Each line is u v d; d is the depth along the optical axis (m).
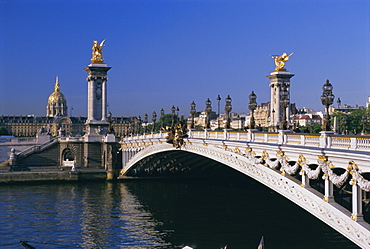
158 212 88.44
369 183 38.22
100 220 83.31
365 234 39.00
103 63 157.25
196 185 123.25
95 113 155.38
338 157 41.38
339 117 145.00
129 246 66.88
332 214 43.25
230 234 68.12
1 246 68.31
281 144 51.88
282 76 132.25
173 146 91.94
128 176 138.00
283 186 51.94
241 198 98.00
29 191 118.00
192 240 67.00
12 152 149.50
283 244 60.38
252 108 61.62
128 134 153.38
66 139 152.38
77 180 136.50
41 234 74.50
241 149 62.78
